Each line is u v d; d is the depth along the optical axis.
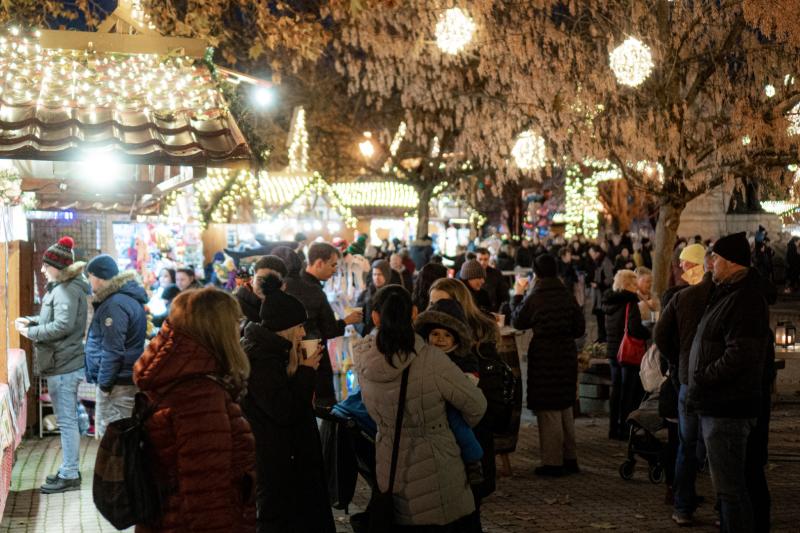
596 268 32.50
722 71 14.80
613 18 15.56
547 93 16.22
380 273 12.23
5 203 8.81
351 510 8.78
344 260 13.66
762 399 7.21
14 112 7.48
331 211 30.22
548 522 8.25
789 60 14.46
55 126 7.37
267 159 10.14
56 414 9.48
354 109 37.84
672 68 14.55
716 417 6.77
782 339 12.59
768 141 14.34
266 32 15.22
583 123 15.72
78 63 8.48
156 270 13.32
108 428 4.41
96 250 12.47
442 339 6.33
